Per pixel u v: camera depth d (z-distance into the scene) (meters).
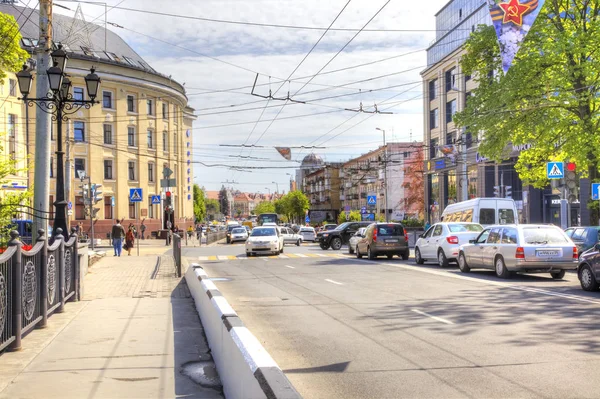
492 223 27.73
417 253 24.06
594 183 23.97
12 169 18.92
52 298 10.39
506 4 16.31
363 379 6.31
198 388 6.19
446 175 57.75
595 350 7.41
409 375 6.41
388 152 86.00
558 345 7.72
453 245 21.30
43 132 15.30
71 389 6.07
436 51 59.50
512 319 9.73
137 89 59.69
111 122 57.28
